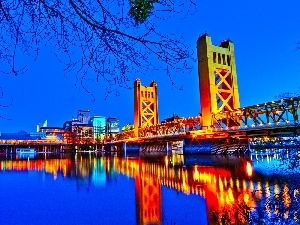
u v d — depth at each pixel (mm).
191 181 44781
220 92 105688
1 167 83500
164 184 43344
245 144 87062
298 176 20047
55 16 4059
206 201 28734
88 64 4277
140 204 30000
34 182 49812
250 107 77250
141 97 181500
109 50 4266
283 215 15938
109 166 83625
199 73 105875
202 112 102375
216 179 45062
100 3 4121
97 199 33844
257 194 27109
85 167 81812
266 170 47062
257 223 16078
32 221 24438
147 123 180750
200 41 107125
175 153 141875
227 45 110688
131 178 52625
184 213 24438
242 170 52656
